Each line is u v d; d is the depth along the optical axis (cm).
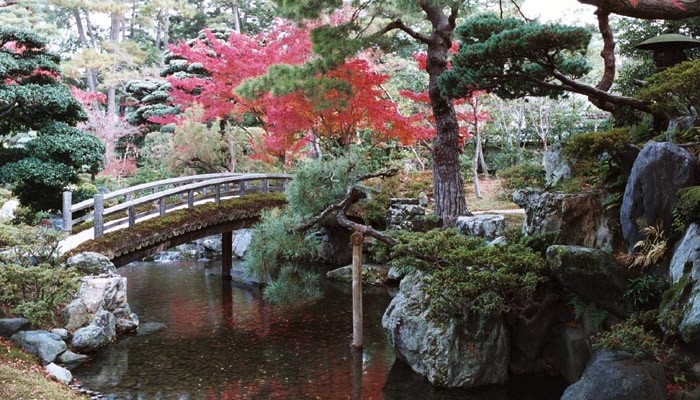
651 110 688
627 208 607
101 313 806
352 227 821
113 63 2272
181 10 2486
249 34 2730
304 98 1148
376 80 1161
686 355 520
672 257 564
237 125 1869
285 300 922
